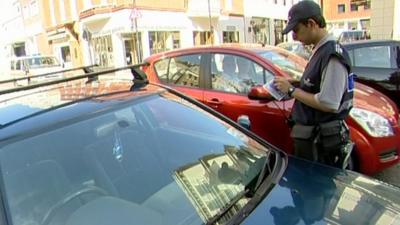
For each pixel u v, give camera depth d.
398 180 3.98
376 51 6.11
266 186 1.93
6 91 2.01
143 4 21.50
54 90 2.36
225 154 2.24
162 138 2.37
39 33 33.41
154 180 2.06
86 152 2.00
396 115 3.88
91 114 2.08
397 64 5.91
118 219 1.75
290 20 2.65
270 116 3.82
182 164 2.19
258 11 30.19
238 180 2.00
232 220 1.67
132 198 1.93
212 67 4.43
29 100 2.15
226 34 27.39
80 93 2.31
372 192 1.96
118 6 21.19
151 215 1.78
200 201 1.85
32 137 1.83
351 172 2.21
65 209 1.77
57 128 1.93
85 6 24.30
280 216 1.70
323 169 2.17
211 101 4.30
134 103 2.34
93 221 1.74
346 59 2.54
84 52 25.09
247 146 2.32
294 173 2.08
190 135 2.39
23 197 1.67
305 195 1.87
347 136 2.73
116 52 21.64
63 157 1.89
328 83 2.52
